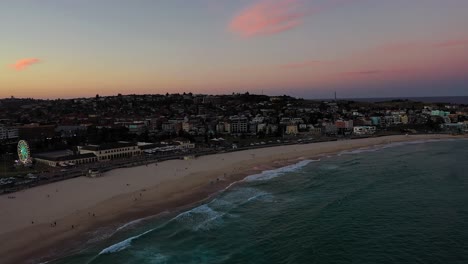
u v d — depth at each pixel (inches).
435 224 3046.3
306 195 4047.7
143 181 4685.0
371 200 3782.0
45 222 3169.3
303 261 2479.1
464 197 3806.6
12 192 4146.2
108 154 6481.3
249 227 3097.9
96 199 3858.3
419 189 4175.7
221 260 2519.7
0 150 6939.0
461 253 2512.3
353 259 2485.2
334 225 3095.5
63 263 2437.3
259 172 5305.1
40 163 6063.0
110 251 2613.2
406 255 2513.5
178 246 2728.8
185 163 6077.8
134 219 3267.7
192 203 3752.5
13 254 2564.0
